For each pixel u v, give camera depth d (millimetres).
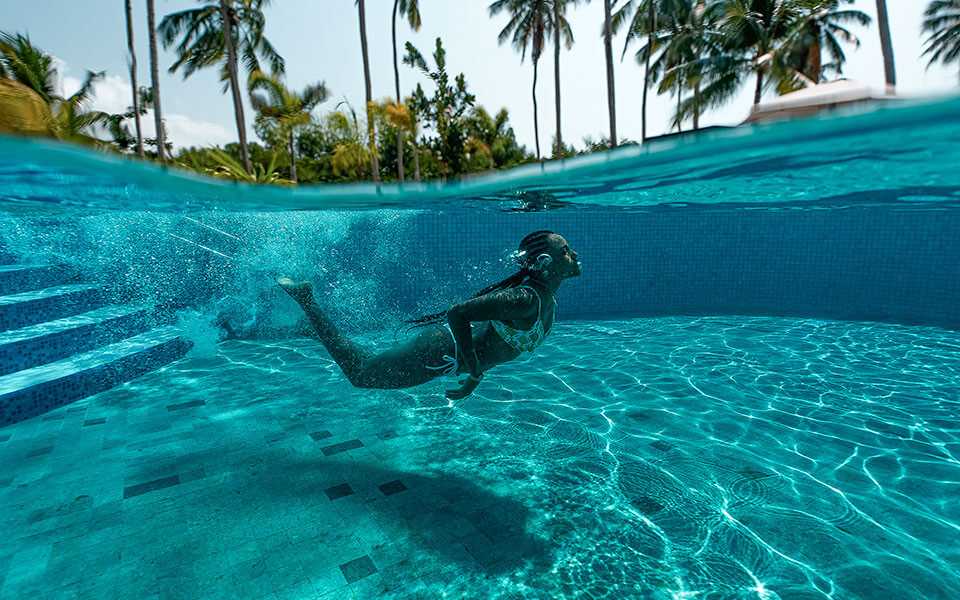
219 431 4254
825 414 4547
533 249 3125
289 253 7500
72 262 6762
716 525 2902
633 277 9305
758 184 4973
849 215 8742
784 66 20703
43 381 4602
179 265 7066
